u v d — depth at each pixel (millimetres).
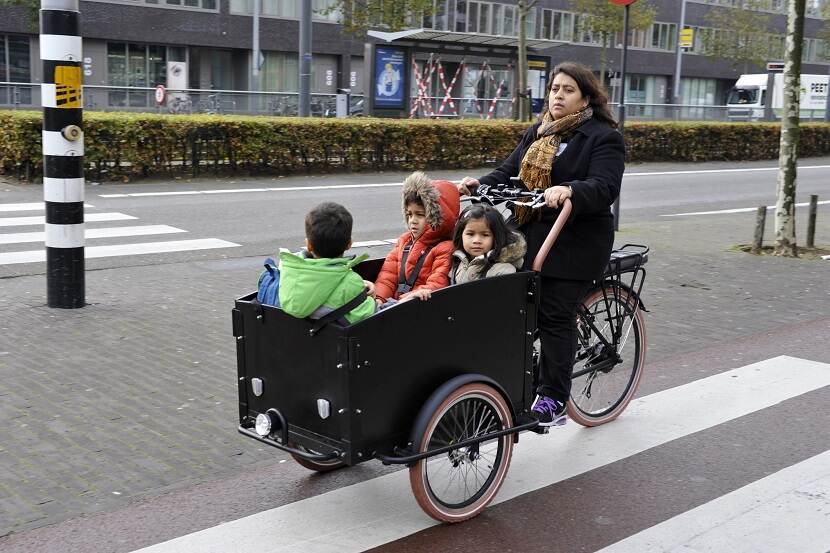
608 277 4758
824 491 4109
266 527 3689
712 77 62312
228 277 8594
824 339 6773
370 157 19141
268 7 43062
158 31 40000
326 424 3486
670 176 21250
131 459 4297
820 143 29453
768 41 51188
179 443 4508
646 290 8438
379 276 4098
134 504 3850
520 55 23688
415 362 3545
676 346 6531
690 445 4660
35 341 6184
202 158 16891
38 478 4059
